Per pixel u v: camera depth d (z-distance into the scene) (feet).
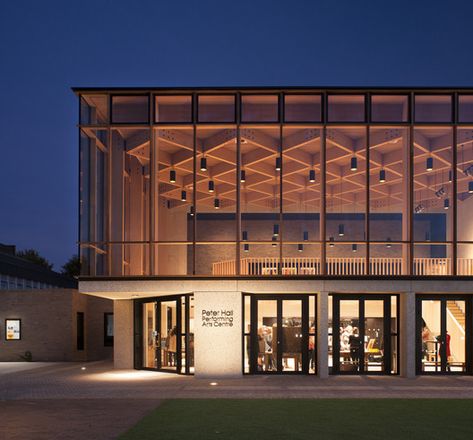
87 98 63.05
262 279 59.93
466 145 66.44
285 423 34.42
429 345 61.67
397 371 61.57
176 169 69.21
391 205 84.69
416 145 65.41
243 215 87.15
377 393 47.42
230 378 58.49
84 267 62.69
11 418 36.73
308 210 83.56
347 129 63.98
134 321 71.10
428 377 59.52
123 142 65.92
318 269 77.15
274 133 64.95
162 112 62.69
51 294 90.99
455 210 61.62
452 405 41.29
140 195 68.80
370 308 62.39
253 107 62.49
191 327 62.28
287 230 87.51
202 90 61.77
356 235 88.07
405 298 59.82
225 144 64.03
